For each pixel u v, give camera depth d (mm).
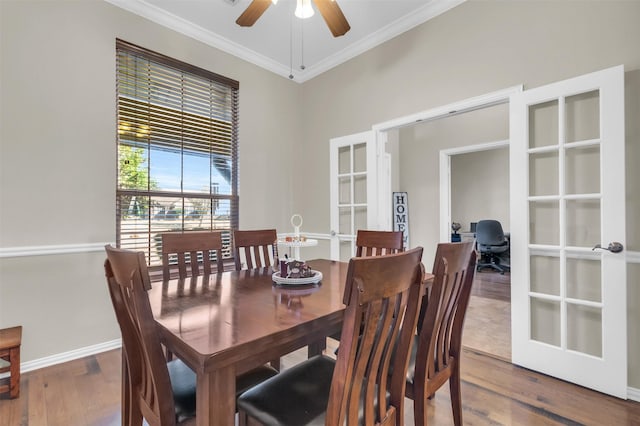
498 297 4031
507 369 2199
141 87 2783
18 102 2166
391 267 895
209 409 871
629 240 1876
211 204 3273
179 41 2986
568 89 2031
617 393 1842
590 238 1984
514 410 1747
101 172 2520
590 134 1985
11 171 2141
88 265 2451
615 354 1853
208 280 1791
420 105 2887
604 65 1938
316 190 3953
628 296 1885
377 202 3234
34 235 2223
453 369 1502
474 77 2520
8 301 2131
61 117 2338
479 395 1894
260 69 3680
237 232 2307
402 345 1099
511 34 2322
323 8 1986
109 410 1755
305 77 4043
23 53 2186
